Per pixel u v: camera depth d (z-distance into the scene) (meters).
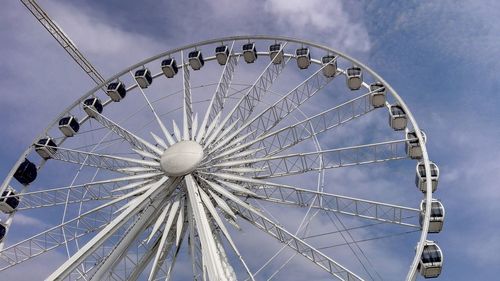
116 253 26.05
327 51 34.22
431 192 26.36
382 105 31.36
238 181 28.31
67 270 24.06
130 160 30.67
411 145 28.53
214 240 25.78
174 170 28.56
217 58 38.50
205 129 30.84
